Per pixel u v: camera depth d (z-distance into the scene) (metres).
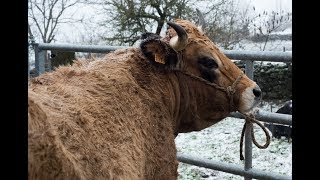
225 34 12.50
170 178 3.22
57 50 6.42
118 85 2.95
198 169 6.62
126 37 12.90
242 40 13.63
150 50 3.30
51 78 2.86
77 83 2.82
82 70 2.99
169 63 3.37
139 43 3.38
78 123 2.43
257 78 12.42
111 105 2.77
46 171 2.06
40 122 2.12
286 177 4.39
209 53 3.49
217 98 3.54
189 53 3.46
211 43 3.58
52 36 14.05
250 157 4.62
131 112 2.89
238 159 7.25
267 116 4.45
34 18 13.84
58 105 2.45
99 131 2.53
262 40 13.82
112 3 12.86
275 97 12.24
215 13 12.16
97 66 3.12
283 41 14.12
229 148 7.91
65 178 2.13
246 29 13.64
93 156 2.37
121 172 2.50
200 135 8.80
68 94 2.63
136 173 2.64
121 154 2.57
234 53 4.59
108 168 2.42
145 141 2.93
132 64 3.25
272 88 12.27
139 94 3.08
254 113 4.19
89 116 2.54
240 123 9.80
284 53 4.31
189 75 3.47
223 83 3.53
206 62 3.48
